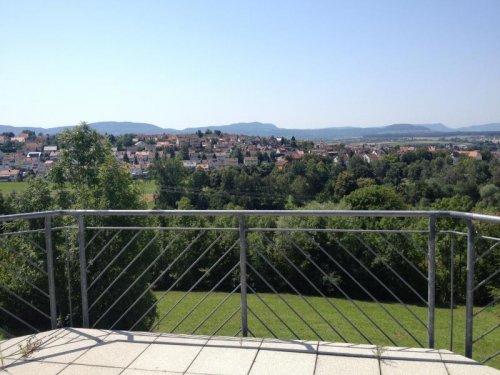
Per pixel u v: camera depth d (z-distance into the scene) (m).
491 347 14.27
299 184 57.41
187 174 61.12
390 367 3.01
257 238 23.36
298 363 3.11
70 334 3.76
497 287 17.27
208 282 25.98
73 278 13.54
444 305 18.39
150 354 3.33
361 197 36.00
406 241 21.17
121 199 17.34
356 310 21.94
